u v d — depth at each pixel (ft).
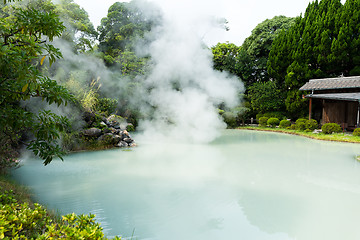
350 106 54.39
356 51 56.59
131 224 11.84
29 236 6.62
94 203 14.33
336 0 61.67
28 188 16.26
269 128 59.98
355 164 24.57
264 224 12.10
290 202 14.90
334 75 61.11
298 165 24.06
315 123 50.75
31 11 8.02
